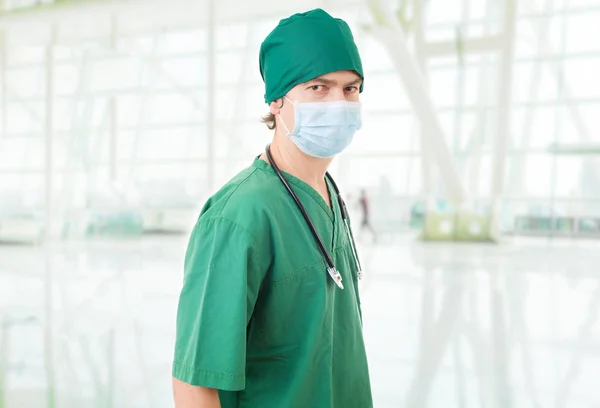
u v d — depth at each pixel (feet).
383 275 23.91
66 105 55.31
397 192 56.29
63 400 9.21
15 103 55.52
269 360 3.31
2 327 14.23
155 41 56.54
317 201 3.67
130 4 42.24
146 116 58.23
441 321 14.80
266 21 49.67
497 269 26.23
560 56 47.78
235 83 56.24
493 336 13.23
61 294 19.06
